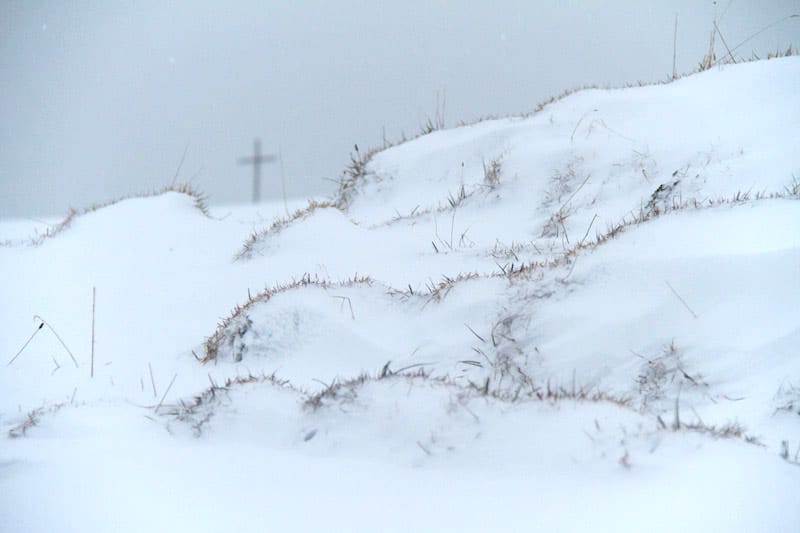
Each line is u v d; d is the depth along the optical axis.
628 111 12.77
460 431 5.53
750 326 7.18
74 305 10.60
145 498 5.02
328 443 5.80
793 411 6.23
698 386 6.89
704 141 11.38
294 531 4.54
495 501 4.73
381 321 8.59
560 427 5.39
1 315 10.57
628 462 4.93
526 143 13.00
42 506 4.95
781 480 4.70
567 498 4.67
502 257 9.82
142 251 11.94
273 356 8.34
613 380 7.21
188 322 9.75
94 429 6.61
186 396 7.51
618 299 7.82
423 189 13.52
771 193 9.23
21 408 7.70
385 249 10.55
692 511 4.41
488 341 7.99
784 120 10.96
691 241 8.12
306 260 10.38
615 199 11.20
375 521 4.60
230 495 5.04
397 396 6.01
